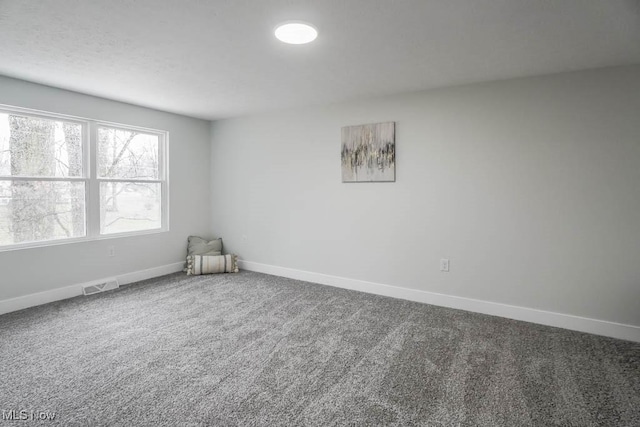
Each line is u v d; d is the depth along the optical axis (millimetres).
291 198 4430
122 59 2635
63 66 2797
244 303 3477
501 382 2076
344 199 4012
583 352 2463
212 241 4984
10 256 3170
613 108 2680
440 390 1995
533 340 2654
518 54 2488
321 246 4223
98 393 1938
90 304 3402
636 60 2555
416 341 2631
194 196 4961
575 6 1815
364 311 3279
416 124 3512
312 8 1857
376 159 3746
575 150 2820
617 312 2727
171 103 4047
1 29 2139
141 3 1821
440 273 3467
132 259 4215
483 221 3230
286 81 3178
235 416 1755
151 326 2881
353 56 2557
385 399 1908
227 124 4965
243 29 2123
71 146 3637
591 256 2801
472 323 2992
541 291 3004
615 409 1827
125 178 4160
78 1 1803
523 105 3008
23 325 2871
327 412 1794
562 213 2893
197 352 2436
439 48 2398
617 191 2689
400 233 3670
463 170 3299
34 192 3373
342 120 3963
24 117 3289
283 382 2066
